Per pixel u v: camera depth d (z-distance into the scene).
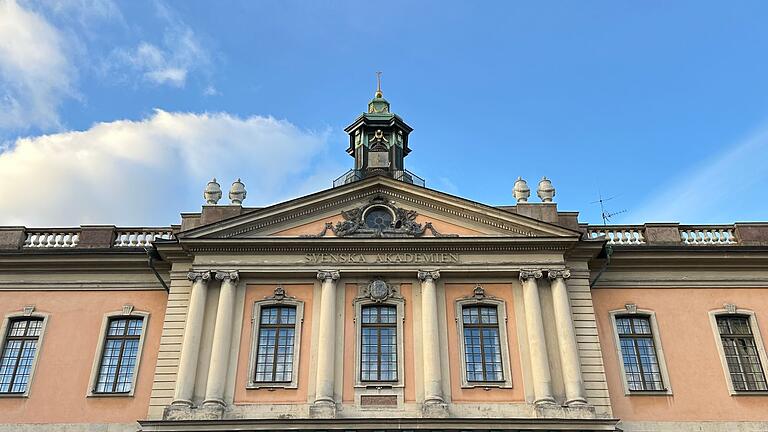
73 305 26.86
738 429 24.28
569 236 25.66
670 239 28.06
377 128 35.88
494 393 23.67
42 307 26.81
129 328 26.56
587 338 24.92
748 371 25.67
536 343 24.16
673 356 25.67
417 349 24.45
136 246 28.14
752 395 24.95
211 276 25.47
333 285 25.28
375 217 26.77
